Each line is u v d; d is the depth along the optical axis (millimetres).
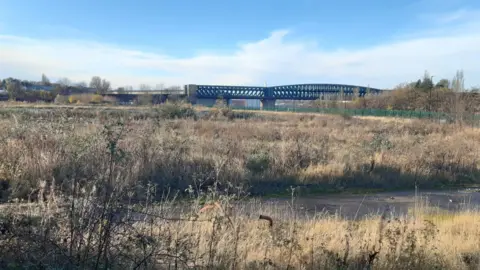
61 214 4199
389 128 28828
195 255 4148
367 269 4285
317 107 66750
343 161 12258
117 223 3955
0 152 8938
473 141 20312
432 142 18234
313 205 8836
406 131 26656
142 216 5352
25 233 3842
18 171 8141
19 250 3723
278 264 4301
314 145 14742
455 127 29359
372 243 5066
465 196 10531
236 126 23438
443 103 46594
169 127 19016
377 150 14273
